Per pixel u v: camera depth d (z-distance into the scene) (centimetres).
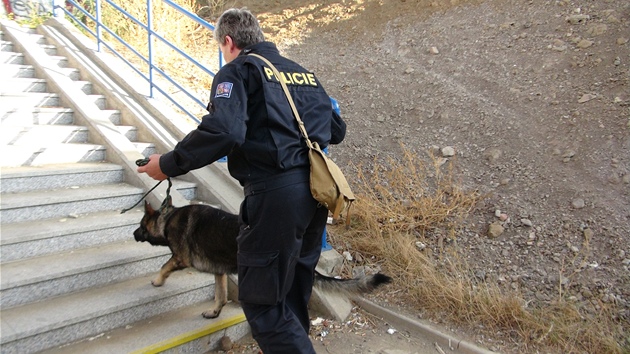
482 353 324
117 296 321
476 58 614
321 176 248
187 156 234
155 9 736
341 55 714
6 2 656
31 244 328
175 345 304
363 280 297
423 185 467
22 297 298
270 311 254
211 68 698
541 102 517
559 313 338
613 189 410
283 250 246
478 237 413
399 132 546
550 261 378
